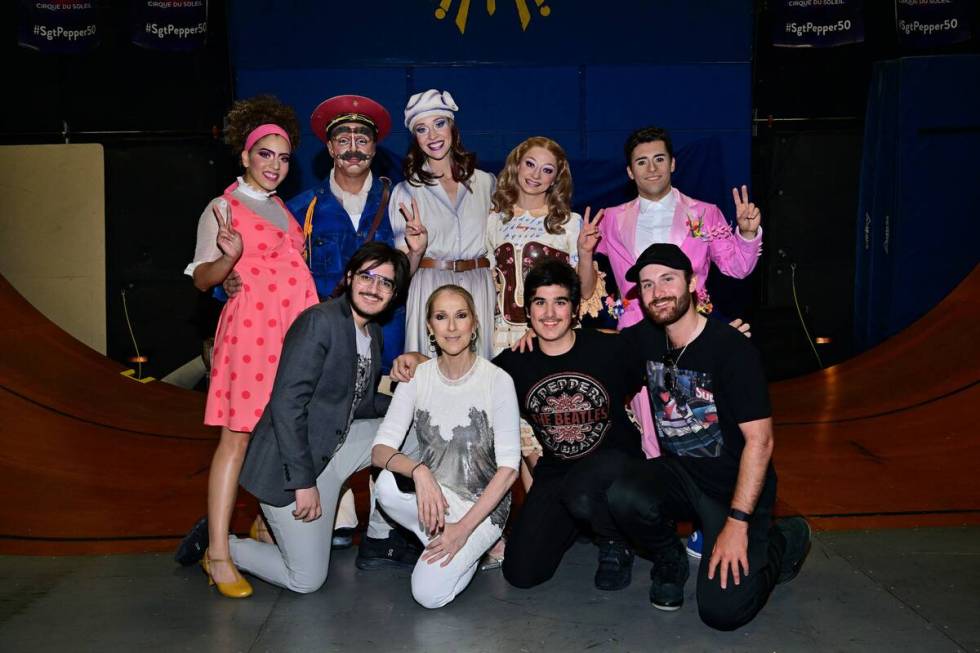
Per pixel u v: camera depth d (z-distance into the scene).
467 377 3.19
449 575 2.99
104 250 8.55
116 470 4.94
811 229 8.92
